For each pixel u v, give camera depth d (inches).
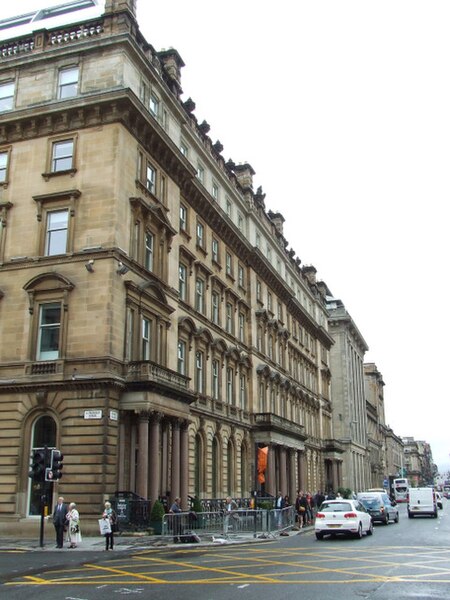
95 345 1159.6
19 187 1307.8
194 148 1720.0
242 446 1925.4
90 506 1078.4
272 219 2635.3
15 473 1151.0
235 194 2025.1
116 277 1202.6
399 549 941.2
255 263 2156.7
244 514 1195.9
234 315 1947.6
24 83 1362.0
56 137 1311.5
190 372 1557.6
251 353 2037.4
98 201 1238.9
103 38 1314.0
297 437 2304.4
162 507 1096.2
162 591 531.8
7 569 673.0
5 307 1246.9
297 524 1470.2
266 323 2242.9
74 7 1508.4
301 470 2404.0
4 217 1296.8
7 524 1127.6
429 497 2126.0
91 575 633.0
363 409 4480.8
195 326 1578.5
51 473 928.9
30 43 1390.3
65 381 1145.4
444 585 570.9
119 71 1298.0
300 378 2751.0
